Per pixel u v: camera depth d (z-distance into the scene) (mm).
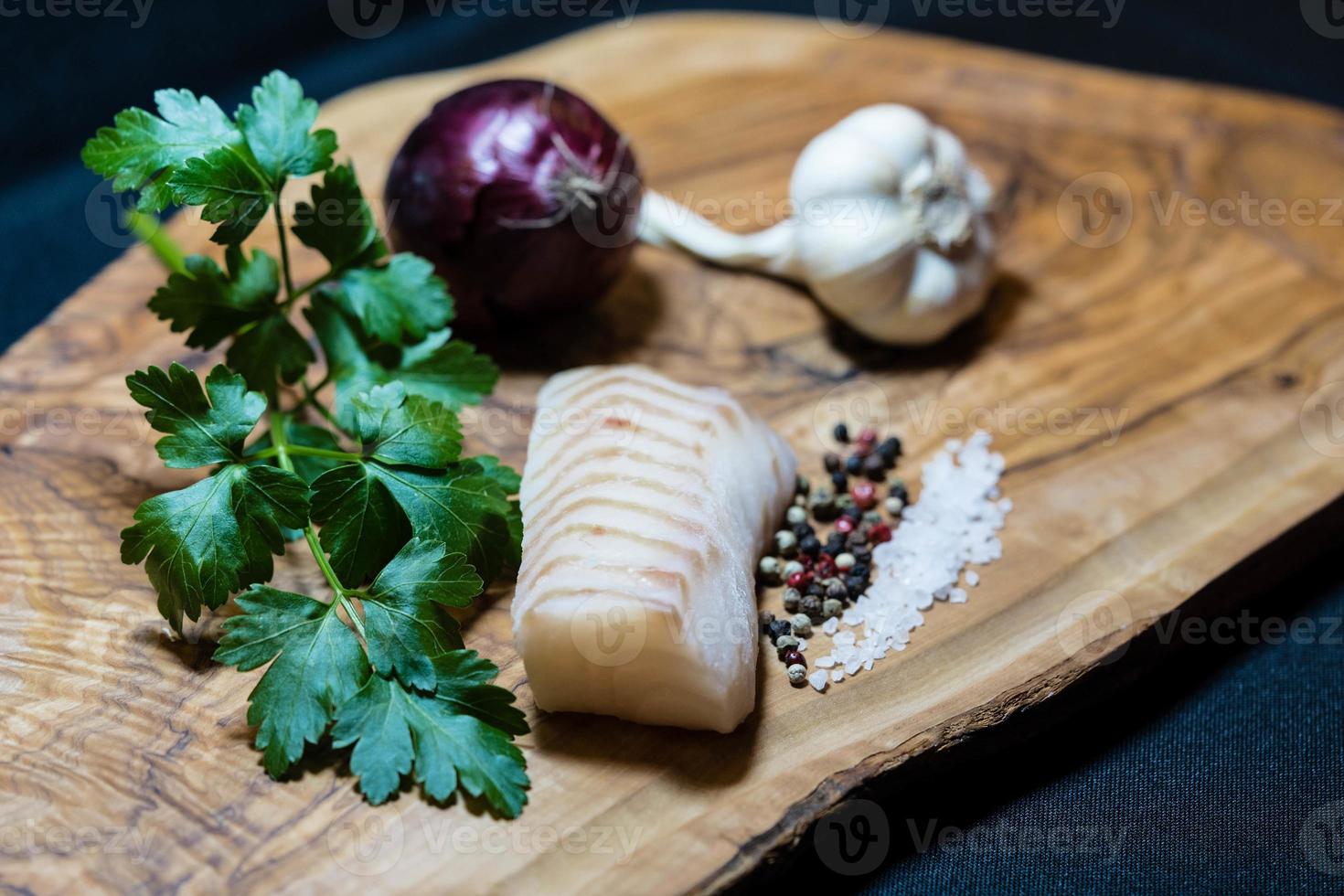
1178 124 606
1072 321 541
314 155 457
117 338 519
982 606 460
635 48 634
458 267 500
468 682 416
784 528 480
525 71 622
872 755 425
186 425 427
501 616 451
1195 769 451
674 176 583
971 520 482
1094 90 619
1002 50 700
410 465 439
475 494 440
